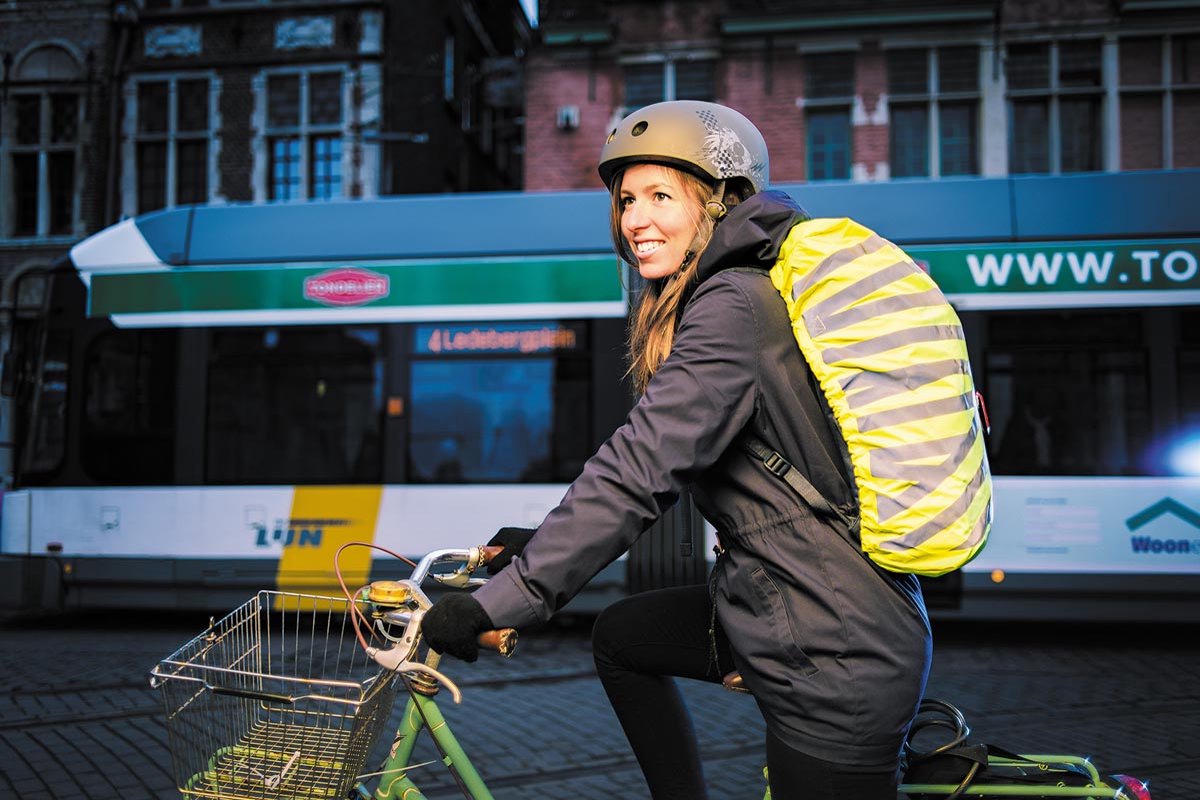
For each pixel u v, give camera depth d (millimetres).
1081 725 4484
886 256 1351
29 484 7094
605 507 1265
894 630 1311
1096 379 6379
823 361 1304
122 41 15305
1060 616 6277
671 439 1275
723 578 1413
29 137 15648
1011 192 6559
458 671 5715
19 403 7191
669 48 13391
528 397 6727
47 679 5461
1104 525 6270
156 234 7152
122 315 7102
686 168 1470
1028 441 6375
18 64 15547
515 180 22297
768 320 1342
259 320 6969
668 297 1475
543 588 1253
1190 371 6328
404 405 6797
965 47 12969
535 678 5531
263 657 1901
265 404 6918
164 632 7160
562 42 13500
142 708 4777
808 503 1328
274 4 15164
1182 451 6266
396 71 15500
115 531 6938
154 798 3459
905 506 1245
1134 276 6410
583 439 6648
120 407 7043
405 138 14734
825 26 13062
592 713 4734
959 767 1516
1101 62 12781
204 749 1510
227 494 6863
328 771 1510
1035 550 6293
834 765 1303
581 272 6758
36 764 3854
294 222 7055
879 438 1265
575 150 13508
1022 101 12961
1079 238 6461
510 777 3740
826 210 6602
